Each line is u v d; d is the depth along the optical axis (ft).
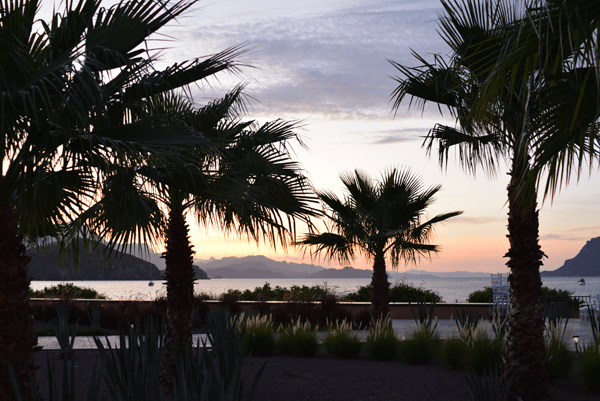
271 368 29.60
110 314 53.42
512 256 21.42
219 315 31.50
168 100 17.57
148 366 12.75
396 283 69.46
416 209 41.86
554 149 11.46
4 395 13.83
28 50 12.98
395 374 27.76
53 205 16.30
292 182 21.85
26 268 14.75
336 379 26.45
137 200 17.48
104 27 13.04
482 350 26.68
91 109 13.20
